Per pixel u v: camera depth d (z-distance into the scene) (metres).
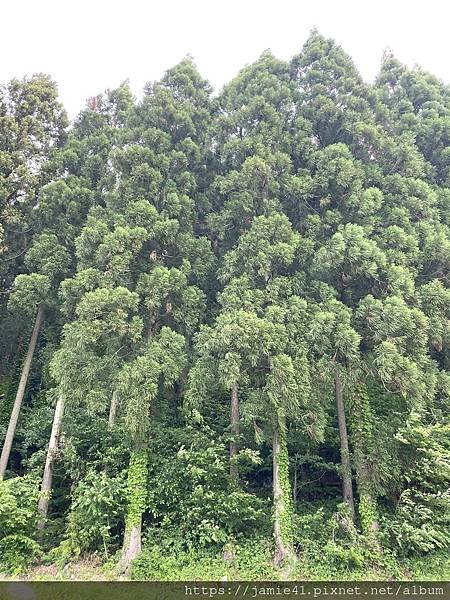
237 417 13.31
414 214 14.74
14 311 16.09
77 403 12.62
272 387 11.30
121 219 13.86
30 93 18.48
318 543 10.94
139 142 15.95
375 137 15.66
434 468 11.28
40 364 17.25
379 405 13.34
